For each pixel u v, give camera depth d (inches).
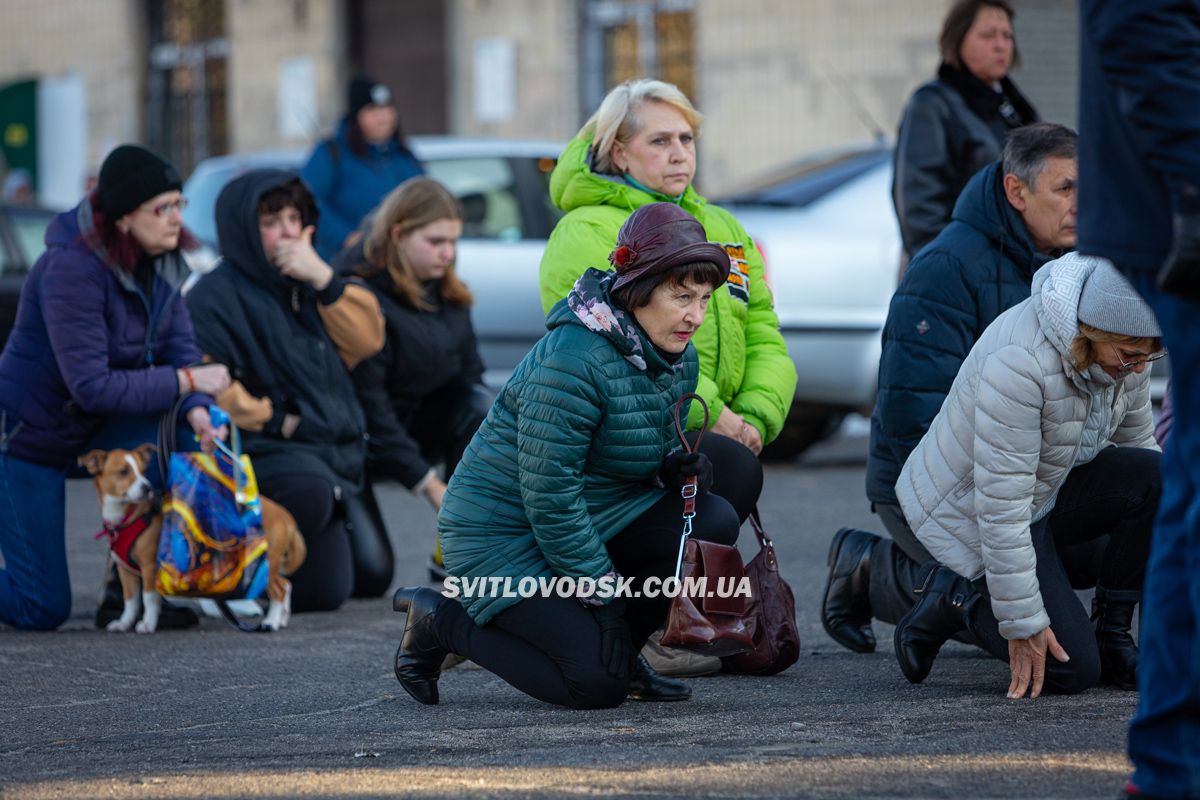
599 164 588.1
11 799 423.2
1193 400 354.9
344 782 428.8
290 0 2267.5
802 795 402.9
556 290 578.9
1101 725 473.1
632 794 407.2
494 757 452.8
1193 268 341.1
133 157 680.4
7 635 690.8
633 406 488.7
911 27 1737.2
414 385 791.7
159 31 2482.8
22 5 2613.2
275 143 2301.9
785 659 563.5
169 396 677.9
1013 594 501.4
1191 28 341.1
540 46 2064.5
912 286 567.2
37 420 690.2
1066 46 1635.1
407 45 2197.3
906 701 517.0
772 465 1306.6
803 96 1820.9
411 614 530.3
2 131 2581.2
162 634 689.6
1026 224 558.3
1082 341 482.9
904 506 532.1
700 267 478.6
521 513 500.4
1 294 1354.6
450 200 793.6
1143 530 526.0
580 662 500.4
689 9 1979.6
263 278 748.0
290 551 706.8
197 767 452.8
